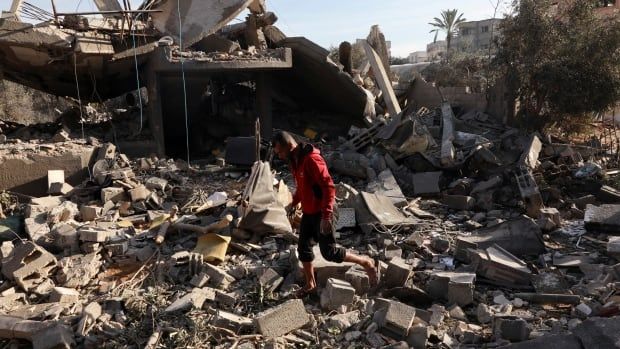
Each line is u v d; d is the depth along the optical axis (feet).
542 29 39.73
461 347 12.31
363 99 44.29
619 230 19.63
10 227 20.67
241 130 49.16
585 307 13.51
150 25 39.70
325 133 48.67
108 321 13.98
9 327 13.39
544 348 10.85
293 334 13.15
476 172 28.04
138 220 22.27
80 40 34.22
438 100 50.42
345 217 20.83
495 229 19.30
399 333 12.72
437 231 20.84
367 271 14.82
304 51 42.80
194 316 13.76
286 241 19.20
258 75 44.29
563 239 19.84
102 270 17.74
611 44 38.32
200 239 18.49
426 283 15.93
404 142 28.94
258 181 19.35
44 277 16.75
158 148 39.75
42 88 43.09
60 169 29.01
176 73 40.60
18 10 33.45
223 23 41.37
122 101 60.70
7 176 27.40
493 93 43.01
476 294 15.14
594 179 26.78
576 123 42.22
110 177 26.55
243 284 16.08
